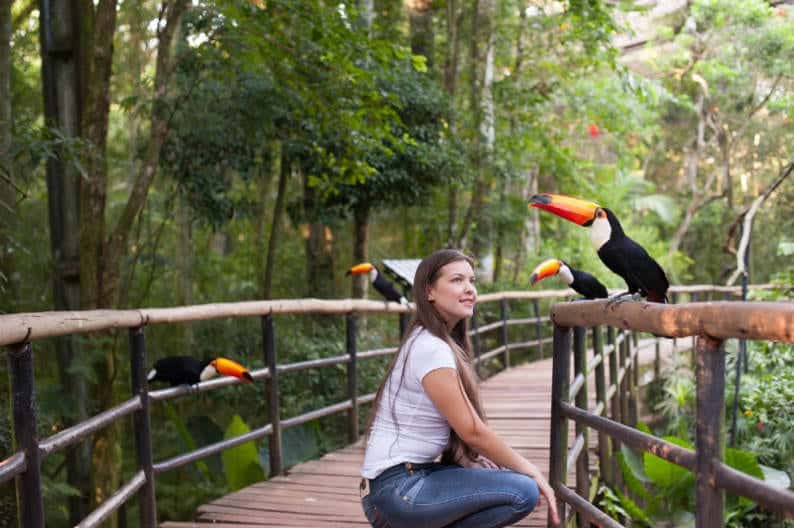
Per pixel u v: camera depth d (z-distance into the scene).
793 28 12.73
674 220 18.97
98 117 5.21
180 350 8.55
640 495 5.34
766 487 1.75
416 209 12.91
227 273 11.77
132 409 3.37
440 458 2.59
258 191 12.42
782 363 7.73
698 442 1.98
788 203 14.28
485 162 11.26
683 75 16.62
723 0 13.56
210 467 6.98
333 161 7.24
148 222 8.98
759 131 15.83
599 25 8.14
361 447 5.54
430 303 2.47
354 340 5.76
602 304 2.57
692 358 11.02
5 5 5.38
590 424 2.71
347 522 3.91
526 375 9.38
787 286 8.86
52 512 5.96
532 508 2.34
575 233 15.81
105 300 5.30
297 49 5.89
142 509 3.54
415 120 8.91
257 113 7.57
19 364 2.37
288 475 4.80
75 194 5.91
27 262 7.36
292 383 7.89
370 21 9.19
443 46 12.46
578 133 15.01
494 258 15.34
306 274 11.28
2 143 4.82
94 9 5.76
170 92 7.29
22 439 2.39
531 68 12.43
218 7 5.75
